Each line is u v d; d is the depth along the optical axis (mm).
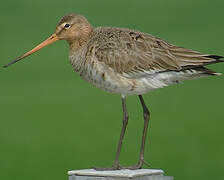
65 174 24047
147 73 14977
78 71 15633
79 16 15742
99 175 13539
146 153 25203
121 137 14828
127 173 13398
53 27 42281
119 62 14945
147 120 15070
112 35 15219
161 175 13852
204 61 14766
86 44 15422
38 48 16250
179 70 14867
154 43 15117
